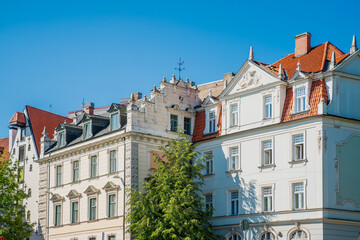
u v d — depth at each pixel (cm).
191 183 5388
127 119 5994
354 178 5088
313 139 5009
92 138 6431
